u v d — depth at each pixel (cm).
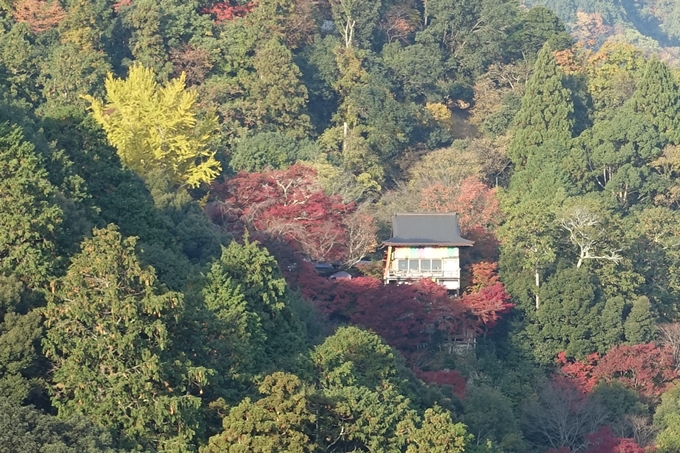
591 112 18912
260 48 18200
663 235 14700
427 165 17038
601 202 15562
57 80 15775
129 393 7606
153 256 9562
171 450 7450
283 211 13438
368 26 19862
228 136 16550
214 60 18012
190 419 7594
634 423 11456
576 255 13712
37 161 8775
